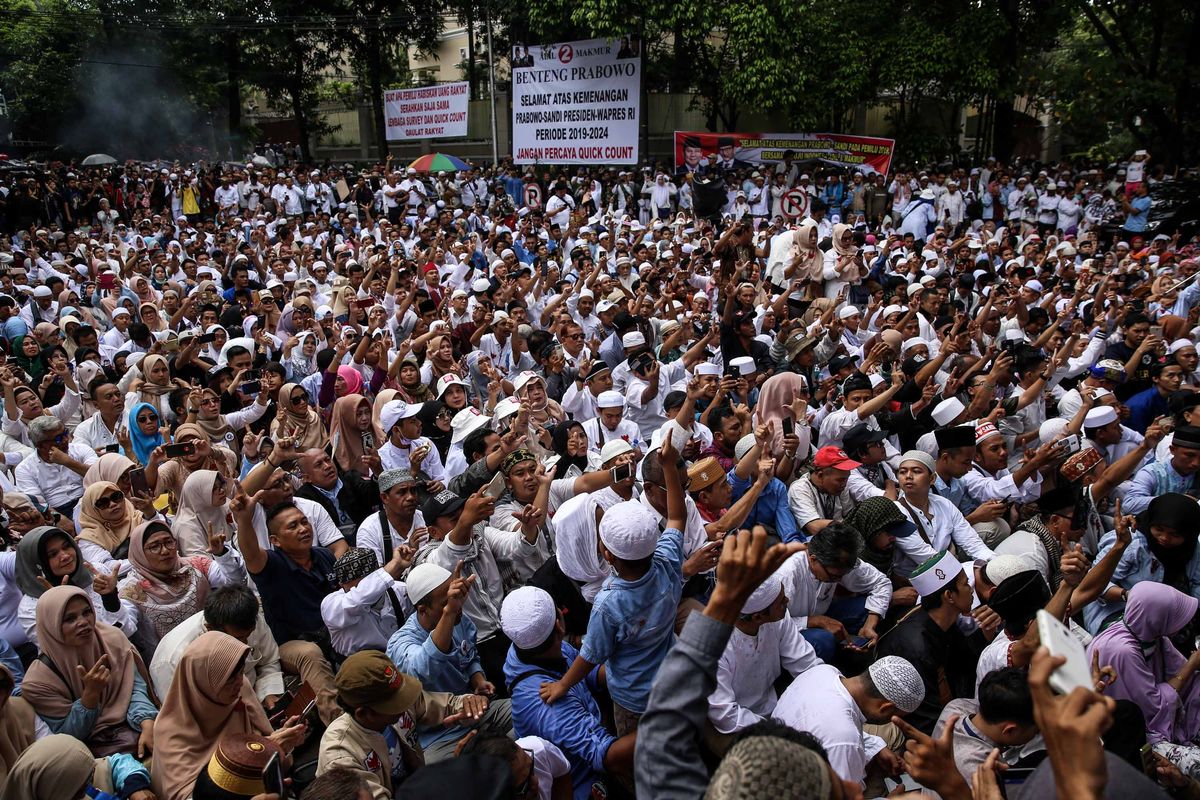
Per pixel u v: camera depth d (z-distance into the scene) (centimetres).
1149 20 2112
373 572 461
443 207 2269
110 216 2191
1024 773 337
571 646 444
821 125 2433
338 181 2447
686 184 2192
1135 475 628
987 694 338
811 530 556
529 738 372
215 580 507
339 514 615
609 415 718
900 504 550
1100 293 1096
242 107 3697
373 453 702
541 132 2384
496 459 552
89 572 492
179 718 385
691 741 197
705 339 893
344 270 1373
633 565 357
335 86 3453
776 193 2125
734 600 200
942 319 1049
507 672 406
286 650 470
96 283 1332
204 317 1091
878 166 2155
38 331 1009
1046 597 422
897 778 412
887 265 1455
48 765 348
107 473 616
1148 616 408
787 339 908
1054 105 2355
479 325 1009
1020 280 1295
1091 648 425
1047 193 2027
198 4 2902
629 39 2167
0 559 500
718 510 538
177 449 627
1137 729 379
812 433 738
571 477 598
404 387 820
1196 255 1413
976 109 2581
